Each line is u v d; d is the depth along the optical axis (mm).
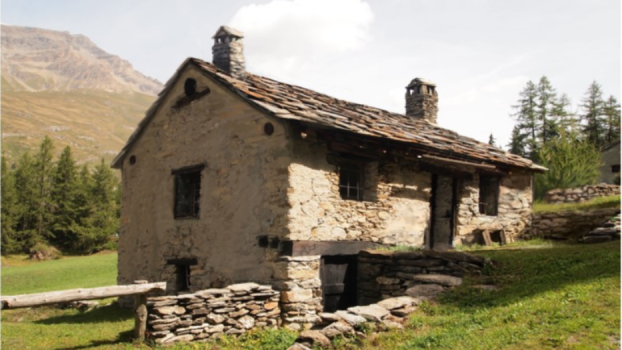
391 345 6000
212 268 10586
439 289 8219
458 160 12609
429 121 18078
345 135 9797
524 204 15406
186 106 11977
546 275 7949
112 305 13266
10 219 39938
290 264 8898
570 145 23438
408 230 11711
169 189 12227
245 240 9859
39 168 45844
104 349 7066
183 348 6996
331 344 6270
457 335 5816
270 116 9523
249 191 9914
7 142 124688
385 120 13344
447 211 13453
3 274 23812
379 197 11047
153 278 12312
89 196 43594
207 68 11211
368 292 10148
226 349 7184
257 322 8414
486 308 6824
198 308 7660
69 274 23062
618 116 50281
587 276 7340
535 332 5480
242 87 10336
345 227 10102
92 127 173000
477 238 13867
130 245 13352
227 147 10586
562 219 14828
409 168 11961
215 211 10703
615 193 19812
